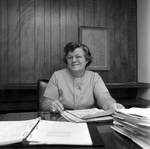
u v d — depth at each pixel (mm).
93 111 1125
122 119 727
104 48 2676
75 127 751
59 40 2574
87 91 1548
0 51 2402
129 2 2781
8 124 809
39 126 756
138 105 2340
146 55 2551
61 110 1141
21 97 2494
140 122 612
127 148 579
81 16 2633
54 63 2564
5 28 2410
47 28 2535
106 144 613
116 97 2764
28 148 558
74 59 1495
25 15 2465
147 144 590
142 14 2633
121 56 2766
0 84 2254
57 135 642
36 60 2510
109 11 2713
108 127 824
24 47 2471
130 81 2797
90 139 611
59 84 1543
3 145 568
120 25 2754
